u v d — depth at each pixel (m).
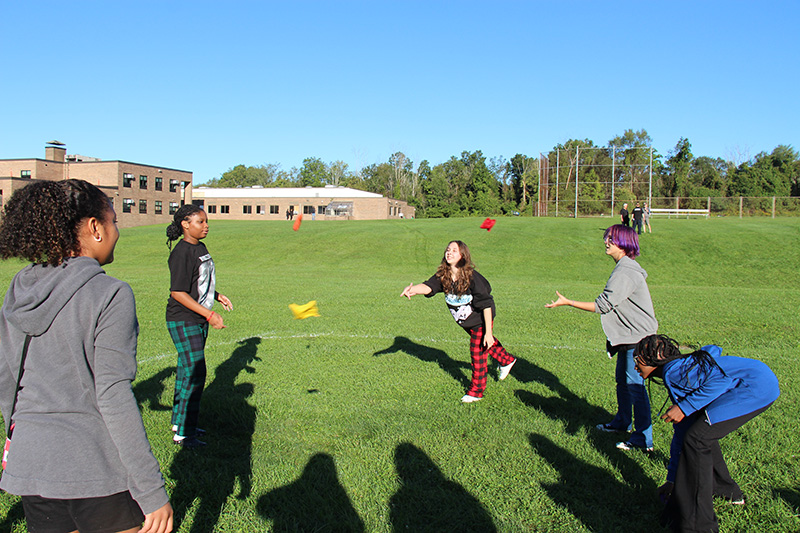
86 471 1.72
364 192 70.88
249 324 9.27
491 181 83.88
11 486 1.71
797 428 4.58
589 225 34.69
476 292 5.05
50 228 1.77
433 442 4.24
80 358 1.74
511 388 5.72
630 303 4.18
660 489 3.42
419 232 33.44
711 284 21.53
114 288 1.79
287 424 4.60
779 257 24.84
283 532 3.03
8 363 1.78
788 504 3.39
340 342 7.87
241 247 29.67
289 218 63.59
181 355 4.16
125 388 1.75
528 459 3.97
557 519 3.21
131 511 1.84
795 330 8.97
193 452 4.04
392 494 3.45
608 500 3.45
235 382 5.82
